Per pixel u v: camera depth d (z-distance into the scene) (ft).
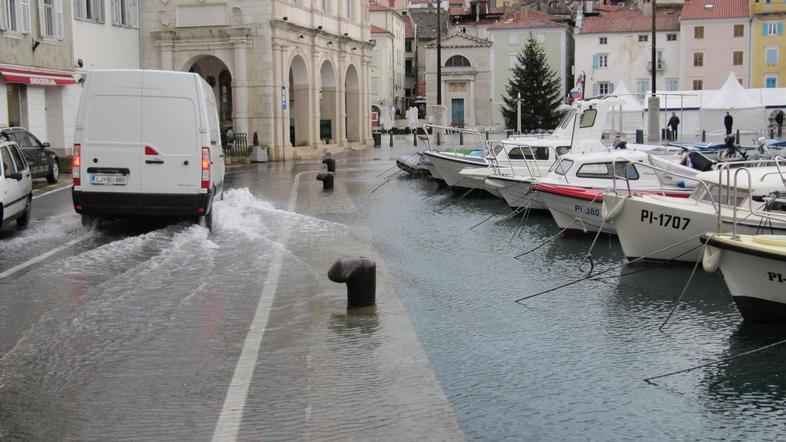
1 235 50.78
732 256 31.27
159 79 48.91
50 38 102.17
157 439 19.54
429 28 370.73
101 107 48.83
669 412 22.33
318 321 30.71
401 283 39.73
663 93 115.75
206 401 22.20
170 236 49.55
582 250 49.83
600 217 53.16
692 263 43.91
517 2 390.83
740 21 269.44
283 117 141.59
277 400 22.34
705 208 42.83
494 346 28.71
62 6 105.50
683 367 26.37
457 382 24.72
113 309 32.14
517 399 23.24
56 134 106.01
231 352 26.71
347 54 173.78
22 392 22.84
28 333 28.71
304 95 153.58
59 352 26.58
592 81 288.51
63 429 20.20
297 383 23.73
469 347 28.55
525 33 305.53
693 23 273.13
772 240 31.01
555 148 76.95
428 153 85.40
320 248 47.50
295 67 152.35
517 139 81.87
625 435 20.67
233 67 137.80
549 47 304.71
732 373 25.73
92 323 30.09
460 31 317.63
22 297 34.04
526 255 47.96
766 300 31.04
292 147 145.18
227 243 48.03
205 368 25.03
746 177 44.57
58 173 93.04
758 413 22.25
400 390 23.25
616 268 43.62
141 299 33.83
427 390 23.30
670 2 312.71
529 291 37.93
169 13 137.59
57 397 22.44
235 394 22.74
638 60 283.38
